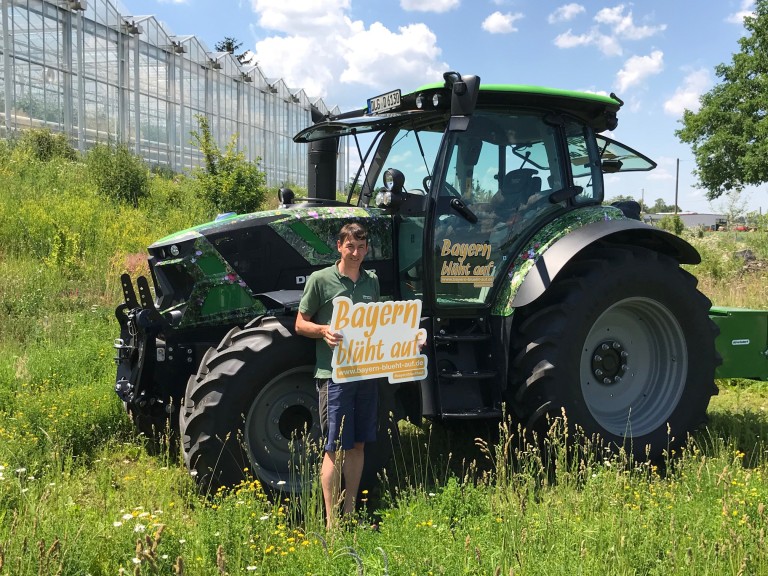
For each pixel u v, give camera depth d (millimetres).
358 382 3619
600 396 4750
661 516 3191
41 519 3053
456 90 3955
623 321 4793
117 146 17734
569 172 4828
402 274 4586
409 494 3896
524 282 4375
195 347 4254
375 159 4988
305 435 3980
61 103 23812
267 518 3213
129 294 4453
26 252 10562
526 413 4332
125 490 3887
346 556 2861
